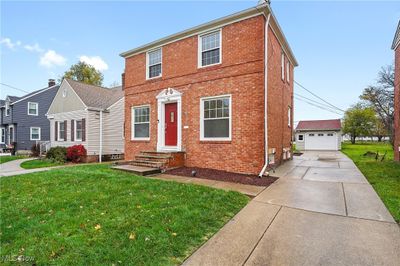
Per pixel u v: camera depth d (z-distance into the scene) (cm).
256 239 328
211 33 930
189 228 354
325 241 321
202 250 297
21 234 344
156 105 1101
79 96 1631
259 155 794
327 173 823
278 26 925
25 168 1144
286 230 358
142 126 1176
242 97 838
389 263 266
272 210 448
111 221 377
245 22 843
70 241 313
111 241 311
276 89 992
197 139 943
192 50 977
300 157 1488
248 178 738
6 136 2512
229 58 873
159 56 1116
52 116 1850
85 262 263
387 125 2666
